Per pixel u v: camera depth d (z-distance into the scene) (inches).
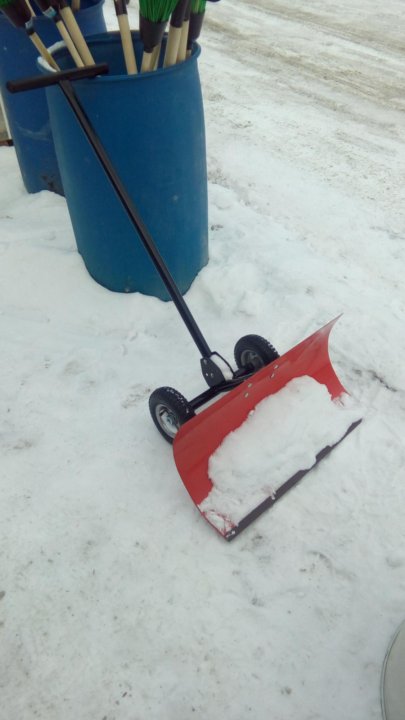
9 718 62.7
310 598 72.0
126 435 90.9
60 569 74.7
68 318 111.6
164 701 63.8
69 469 86.0
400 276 124.1
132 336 108.3
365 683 64.9
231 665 66.4
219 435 80.4
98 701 63.9
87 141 92.2
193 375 100.0
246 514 78.0
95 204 100.3
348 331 107.7
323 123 185.8
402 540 77.5
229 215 140.2
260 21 269.7
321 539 77.8
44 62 88.4
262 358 87.0
